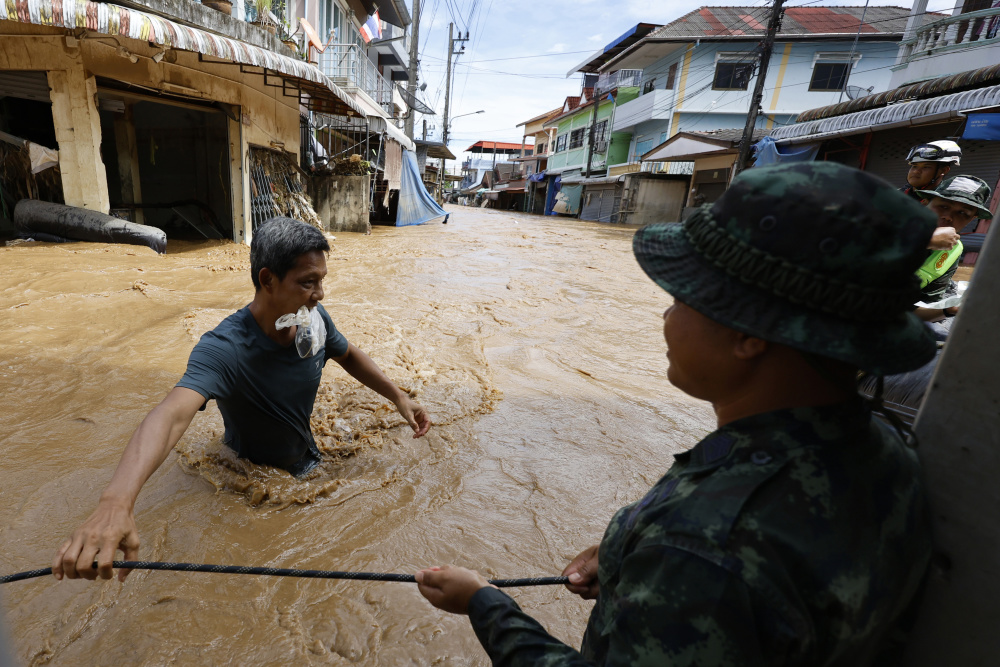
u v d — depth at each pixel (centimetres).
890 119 1196
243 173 1150
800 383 80
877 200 70
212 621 188
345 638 184
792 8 2692
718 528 72
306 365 255
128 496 154
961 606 96
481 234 1752
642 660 74
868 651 80
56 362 413
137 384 385
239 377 234
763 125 2559
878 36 2283
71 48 853
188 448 294
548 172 4128
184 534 230
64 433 316
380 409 366
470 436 343
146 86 943
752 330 75
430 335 552
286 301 222
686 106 2622
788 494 73
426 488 281
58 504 251
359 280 786
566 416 384
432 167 4612
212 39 841
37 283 625
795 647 69
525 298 745
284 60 991
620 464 321
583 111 3641
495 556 233
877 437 84
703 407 417
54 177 944
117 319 523
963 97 1047
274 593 203
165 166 1299
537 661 86
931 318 273
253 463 274
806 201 72
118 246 867
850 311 71
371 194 1780
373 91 2352
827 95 2461
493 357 500
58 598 194
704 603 70
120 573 142
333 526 245
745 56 2477
